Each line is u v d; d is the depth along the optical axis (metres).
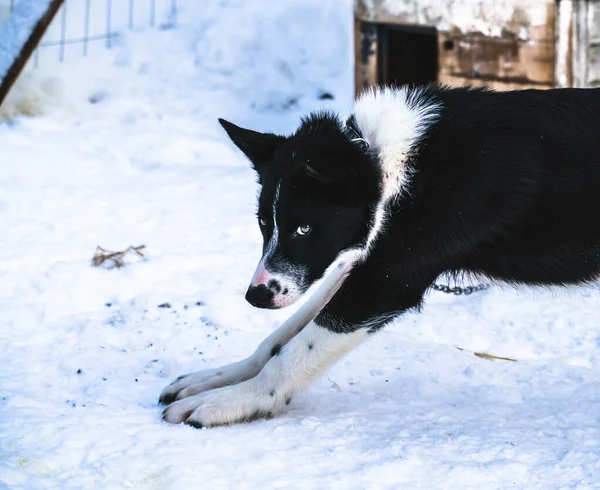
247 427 2.03
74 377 2.18
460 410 2.12
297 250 2.00
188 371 2.22
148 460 1.91
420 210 2.03
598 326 2.47
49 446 1.94
